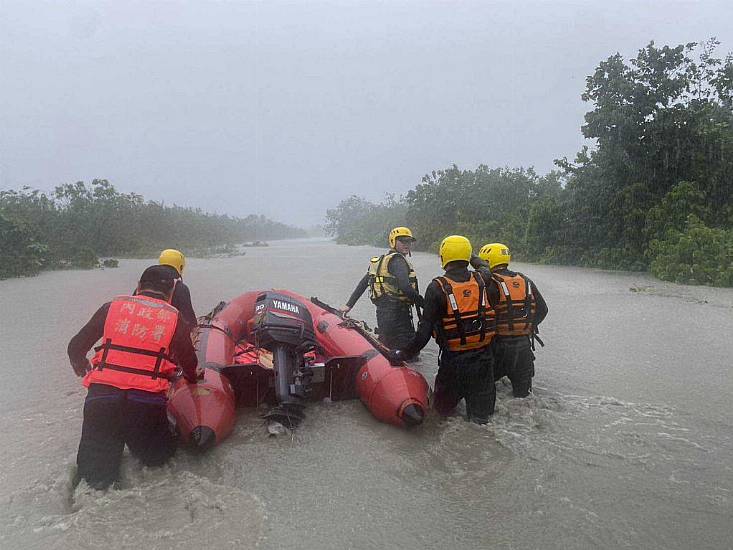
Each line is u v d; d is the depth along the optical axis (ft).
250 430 13.62
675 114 47.96
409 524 9.34
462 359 13.94
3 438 13.25
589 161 52.75
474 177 91.25
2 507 9.99
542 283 39.93
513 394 16.11
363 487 10.64
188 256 79.46
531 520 9.41
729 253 38.22
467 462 11.69
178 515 9.66
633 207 48.19
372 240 123.44
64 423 14.25
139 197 98.84
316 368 15.17
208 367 14.19
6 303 33.40
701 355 19.90
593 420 13.91
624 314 27.71
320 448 12.52
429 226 88.12
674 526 9.16
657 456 11.78
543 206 57.52
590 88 50.62
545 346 21.65
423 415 13.32
